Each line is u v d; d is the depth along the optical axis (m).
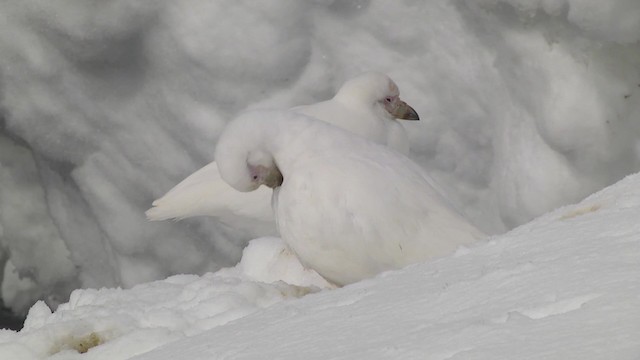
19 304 17.80
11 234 17.39
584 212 6.15
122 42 15.38
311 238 7.95
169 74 15.31
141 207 16.06
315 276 8.49
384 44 14.55
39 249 17.41
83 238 16.91
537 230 5.64
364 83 11.96
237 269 8.97
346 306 5.07
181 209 11.95
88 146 16.14
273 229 11.89
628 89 13.17
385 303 4.86
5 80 16.08
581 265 4.39
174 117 15.41
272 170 8.45
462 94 14.30
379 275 5.87
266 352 4.56
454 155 14.47
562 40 13.33
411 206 7.85
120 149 15.94
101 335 6.28
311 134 8.27
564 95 13.35
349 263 7.96
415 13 14.39
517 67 13.76
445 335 3.87
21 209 17.25
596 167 13.41
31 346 6.17
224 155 8.52
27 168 17.17
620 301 3.64
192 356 4.96
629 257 4.37
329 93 14.84
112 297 7.72
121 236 16.12
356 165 8.00
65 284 17.50
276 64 14.77
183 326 6.36
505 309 4.07
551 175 13.55
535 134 13.77
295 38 14.74
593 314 3.60
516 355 3.42
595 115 13.27
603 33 12.87
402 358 3.76
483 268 5.04
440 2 14.23
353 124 11.78
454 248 7.72
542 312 3.85
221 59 14.87
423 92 14.46
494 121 14.20
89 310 6.96
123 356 5.98
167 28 15.10
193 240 16.06
